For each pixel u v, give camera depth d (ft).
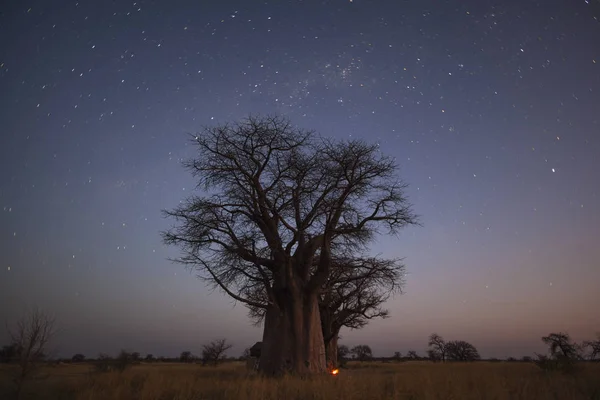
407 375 47.42
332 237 57.52
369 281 67.97
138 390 33.99
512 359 192.34
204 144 55.47
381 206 56.90
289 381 39.22
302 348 51.98
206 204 55.06
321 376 46.24
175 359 267.39
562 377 43.93
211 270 55.52
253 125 55.31
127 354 79.82
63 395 31.94
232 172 55.16
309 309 53.93
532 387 30.78
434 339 224.74
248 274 55.26
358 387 34.35
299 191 55.93
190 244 55.72
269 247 55.11
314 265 59.62
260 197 55.06
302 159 56.29
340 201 55.16
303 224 54.75
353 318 84.94
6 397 30.55
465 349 220.23
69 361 158.40
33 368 32.17
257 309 77.92
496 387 30.17
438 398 27.78
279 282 54.34
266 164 56.49
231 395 30.07
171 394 31.86
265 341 54.34
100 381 40.32
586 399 26.99
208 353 154.30
